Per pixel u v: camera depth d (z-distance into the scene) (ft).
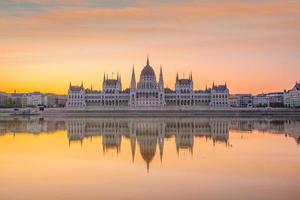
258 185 240.94
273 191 226.79
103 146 437.58
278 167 298.76
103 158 348.18
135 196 219.61
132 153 379.76
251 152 382.01
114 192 227.61
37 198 216.13
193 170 288.71
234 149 405.59
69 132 633.61
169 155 364.99
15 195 221.87
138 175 272.51
